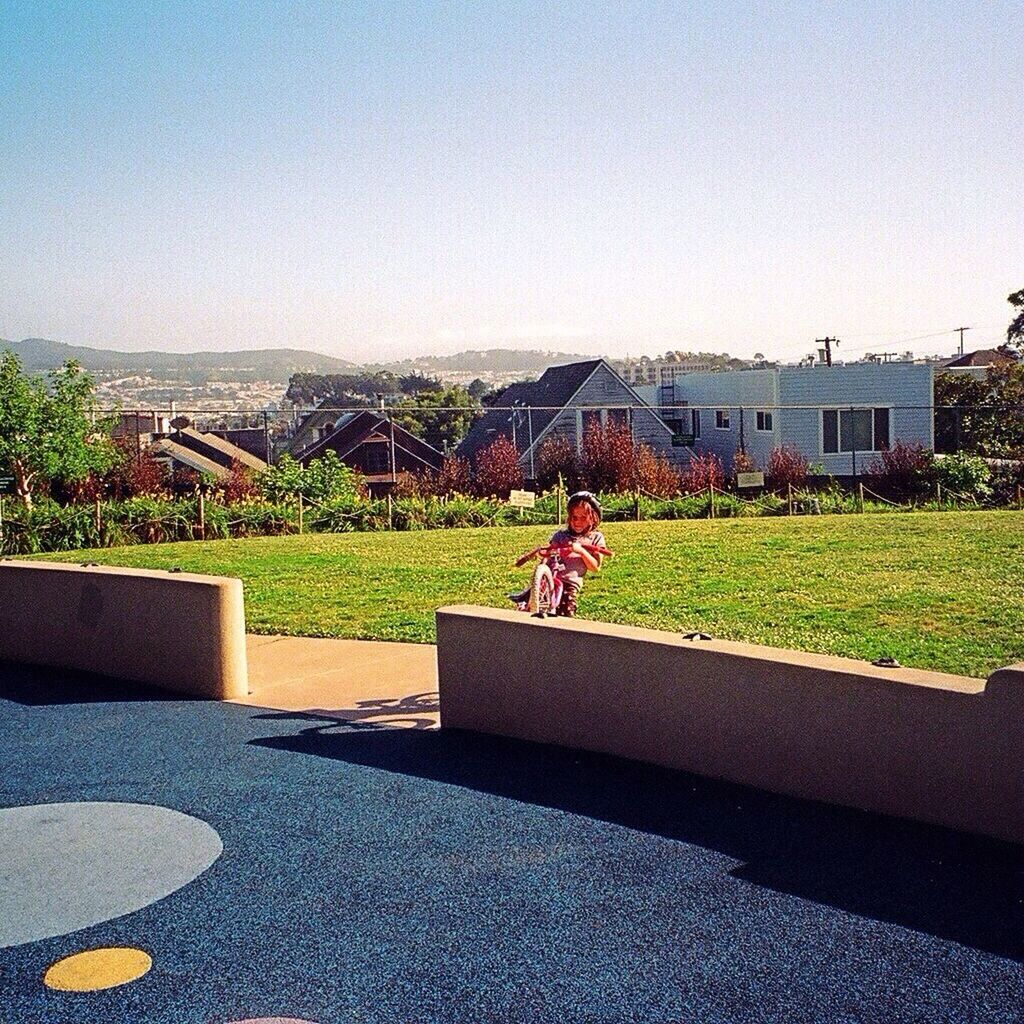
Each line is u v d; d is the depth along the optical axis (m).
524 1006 4.09
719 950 4.45
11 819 6.30
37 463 24.34
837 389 41.19
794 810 5.87
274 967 4.45
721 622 11.15
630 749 6.78
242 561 17.05
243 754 7.34
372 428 47.69
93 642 9.77
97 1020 4.09
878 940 4.46
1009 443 45.75
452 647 7.64
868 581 13.79
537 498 28.56
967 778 5.40
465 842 5.68
